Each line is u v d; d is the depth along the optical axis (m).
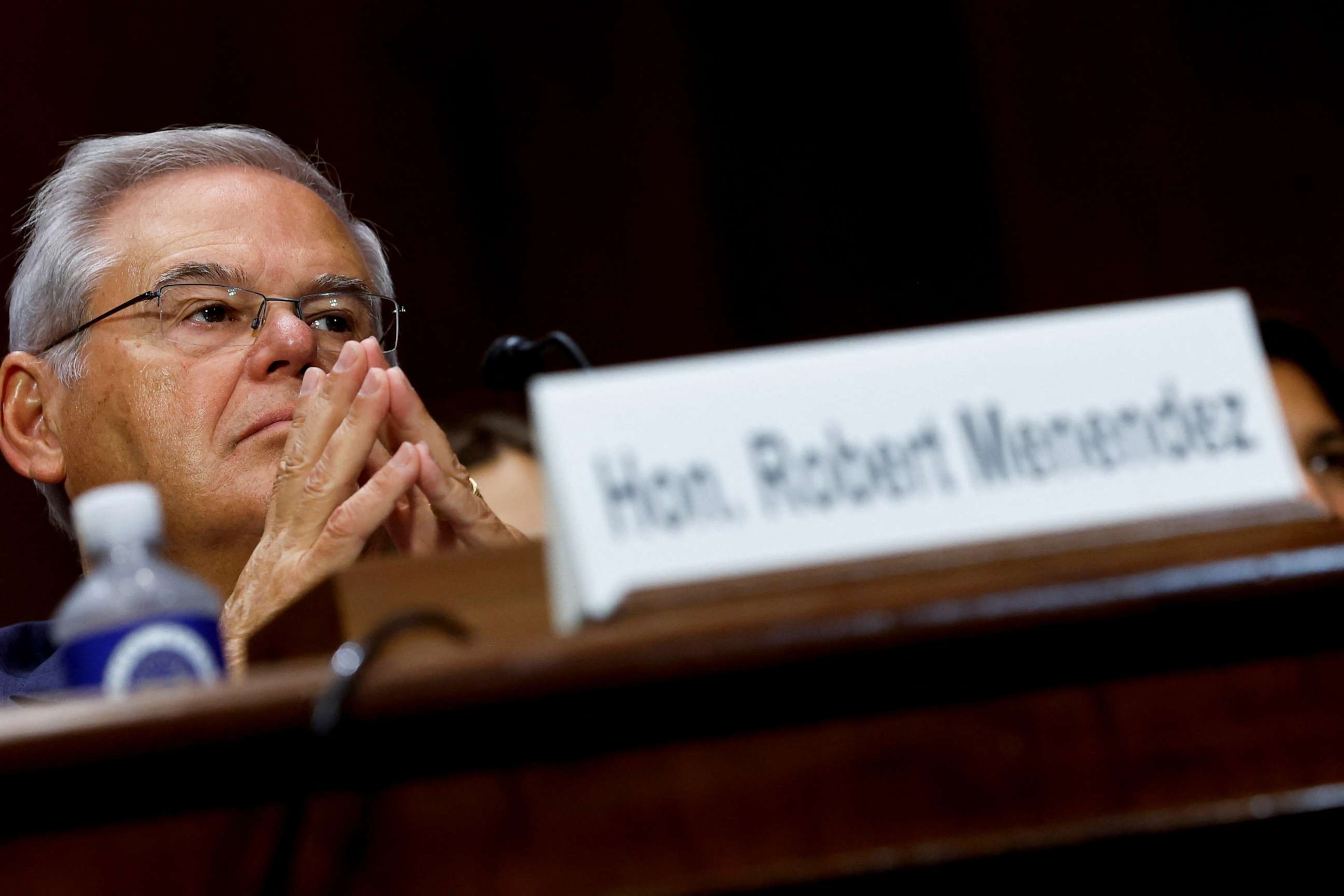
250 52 13.07
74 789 2.31
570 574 2.55
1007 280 14.79
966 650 2.45
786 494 2.57
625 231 14.43
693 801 2.45
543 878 2.41
